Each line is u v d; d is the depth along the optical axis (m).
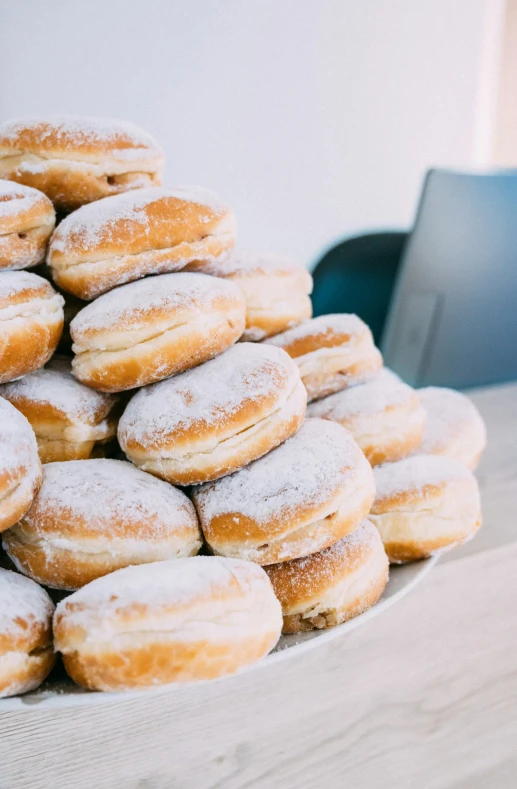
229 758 0.48
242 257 0.64
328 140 1.58
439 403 0.70
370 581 0.54
